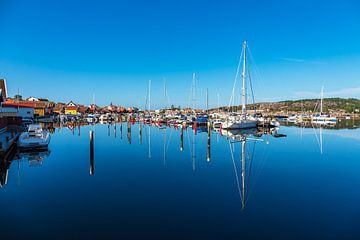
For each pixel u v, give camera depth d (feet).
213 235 30.27
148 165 68.64
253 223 33.32
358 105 571.69
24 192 45.42
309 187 49.29
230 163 71.97
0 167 64.75
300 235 30.35
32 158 79.15
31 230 30.89
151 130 188.44
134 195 43.93
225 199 42.14
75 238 29.09
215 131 179.22
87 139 131.54
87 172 60.59
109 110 524.11
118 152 91.09
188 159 77.77
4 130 129.39
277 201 41.45
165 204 39.70
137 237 29.50
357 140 129.90
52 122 266.77
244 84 170.40
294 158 81.25
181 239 29.19
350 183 52.21
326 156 85.20
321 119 297.33
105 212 36.52
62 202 40.40
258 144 113.80
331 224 33.12
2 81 155.43
